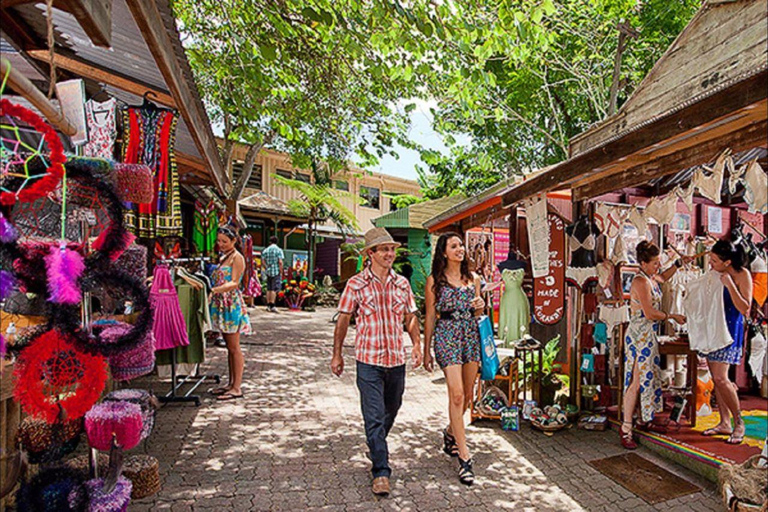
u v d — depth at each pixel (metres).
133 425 2.41
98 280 2.26
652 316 4.16
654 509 3.22
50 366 2.10
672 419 4.48
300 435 4.41
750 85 2.42
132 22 2.94
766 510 2.73
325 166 17.83
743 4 3.31
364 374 3.58
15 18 2.50
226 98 8.15
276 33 5.99
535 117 16.14
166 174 4.18
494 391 5.09
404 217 14.59
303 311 16.09
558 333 6.27
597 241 5.30
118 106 4.31
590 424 4.69
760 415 4.97
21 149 2.40
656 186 5.49
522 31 5.01
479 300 3.94
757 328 5.14
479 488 3.47
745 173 2.93
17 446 2.32
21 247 2.04
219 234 5.51
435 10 4.94
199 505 3.10
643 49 12.77
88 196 2.45
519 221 6.34
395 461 3.91
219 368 6.99
